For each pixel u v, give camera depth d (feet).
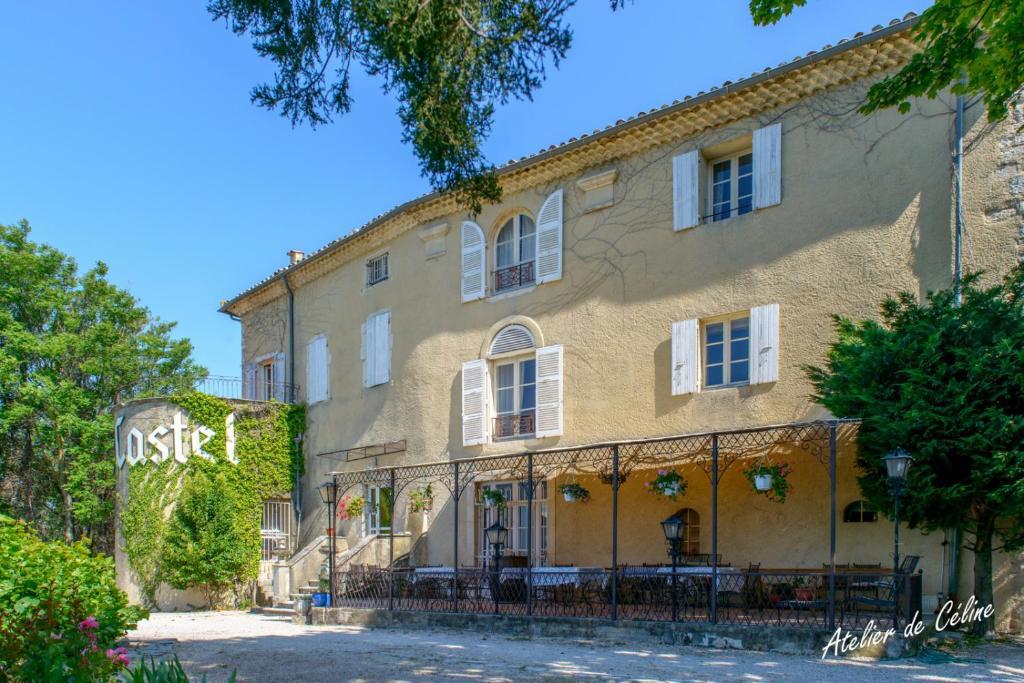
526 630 43.37
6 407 88.74
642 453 48.88
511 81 33.40
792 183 46.47
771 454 44.24
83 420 91.25
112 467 90.02
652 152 52.65
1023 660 32.42
